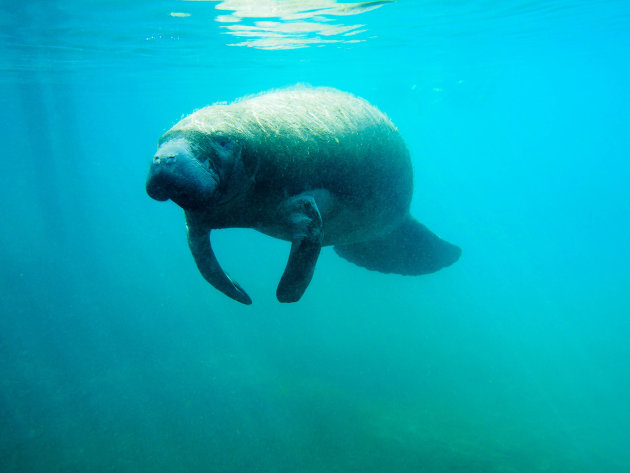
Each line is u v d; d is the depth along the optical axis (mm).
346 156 3936
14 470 10531
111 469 10367
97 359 17656
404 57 23812
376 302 25953
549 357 19062
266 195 3439
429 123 80500
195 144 2938
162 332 20812
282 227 3666
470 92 40656
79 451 11180
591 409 14641
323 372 16000
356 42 18672
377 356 17844
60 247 36531
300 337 20031
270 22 13969
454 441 11070
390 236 5570
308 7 12414
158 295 26188
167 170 2744
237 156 3152
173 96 36812
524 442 11438
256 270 31344
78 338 20031
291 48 18875
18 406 13633
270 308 24031
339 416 12406
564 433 12664
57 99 33000
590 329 22766
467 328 22125
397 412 12930
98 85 28109
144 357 17844
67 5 11266
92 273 30297
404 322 22625
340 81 32594
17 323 21578
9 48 15695
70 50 16766
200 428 12023
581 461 10734
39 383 15336
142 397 14008
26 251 34094
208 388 14469
